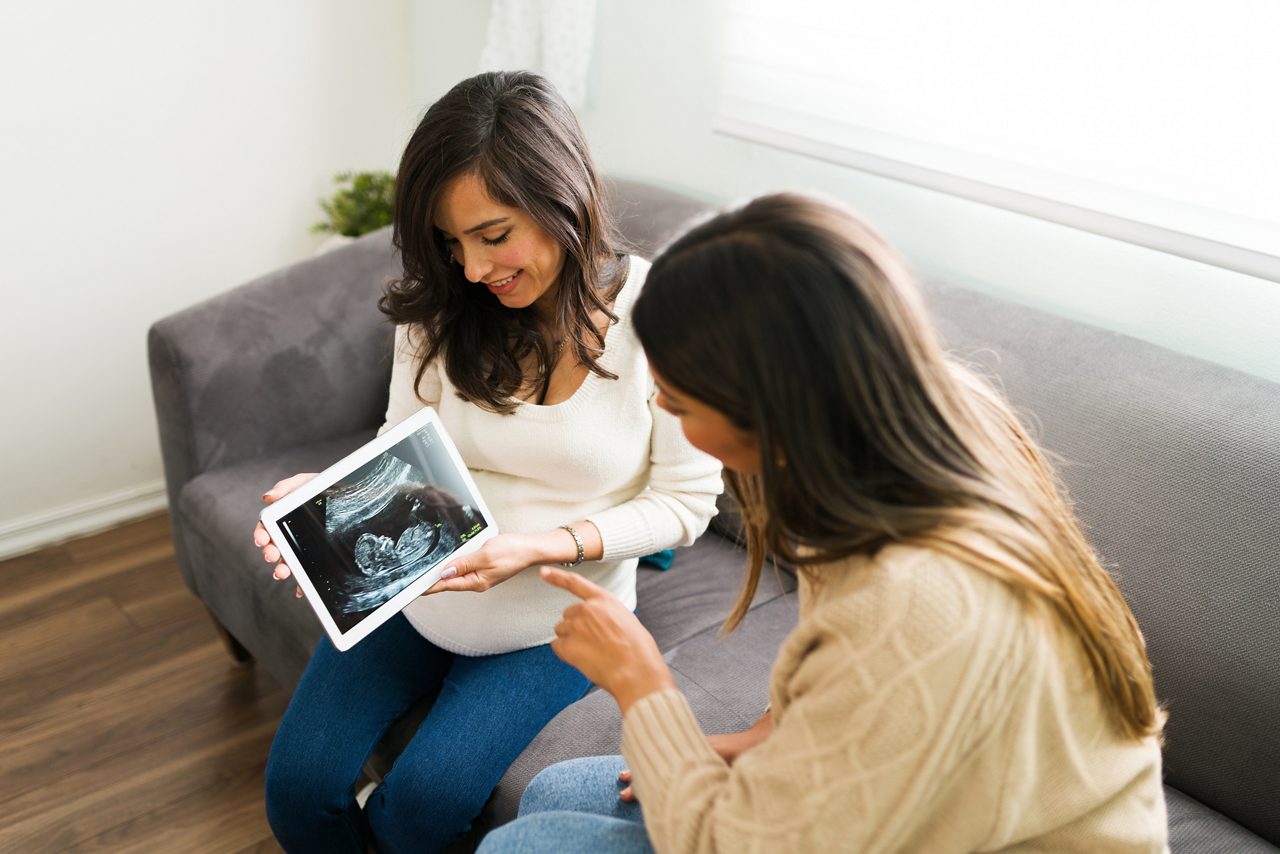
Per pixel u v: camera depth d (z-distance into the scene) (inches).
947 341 58.1
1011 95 62.4
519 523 53.7
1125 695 31.4
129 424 96.3
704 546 67.1
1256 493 47.1
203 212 94.9
